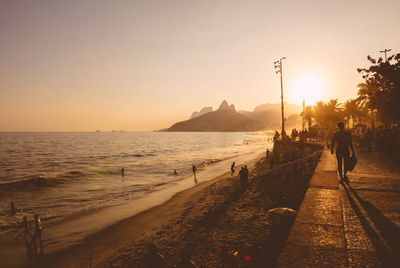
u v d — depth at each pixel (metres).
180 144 138.00
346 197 4.50
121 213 16.44
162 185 26.67
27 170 44.44
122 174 35.72
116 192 24.50
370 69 14.17
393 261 2.38
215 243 6.97
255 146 103.19
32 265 9.91
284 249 2.75
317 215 3.68
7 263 10.14
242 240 6.89
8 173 41.16
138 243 10.07
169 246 8.21
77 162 56.25
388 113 14.52
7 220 16.22
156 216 14.94
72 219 15.66
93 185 28.80
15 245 12.01
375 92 14.91
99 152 86.31
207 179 28.69
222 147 104.50
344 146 5.93
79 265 9.45
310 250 2.68
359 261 2.42
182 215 13.46
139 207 17.72
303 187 11.97
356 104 54.53
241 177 19.14
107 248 10.83
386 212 3.68
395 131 16.50
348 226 3.25
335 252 2.61
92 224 14.50
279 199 10.47
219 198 16.83
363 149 16.11
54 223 15.05
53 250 11.15
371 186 5.26
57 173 38.50
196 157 63.25
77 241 12.07
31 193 25.14
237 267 5.16
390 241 2.80
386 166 8.42
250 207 10.03
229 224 8.34
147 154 76.31
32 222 15.58
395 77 13.20
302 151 29.69
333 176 6.54
